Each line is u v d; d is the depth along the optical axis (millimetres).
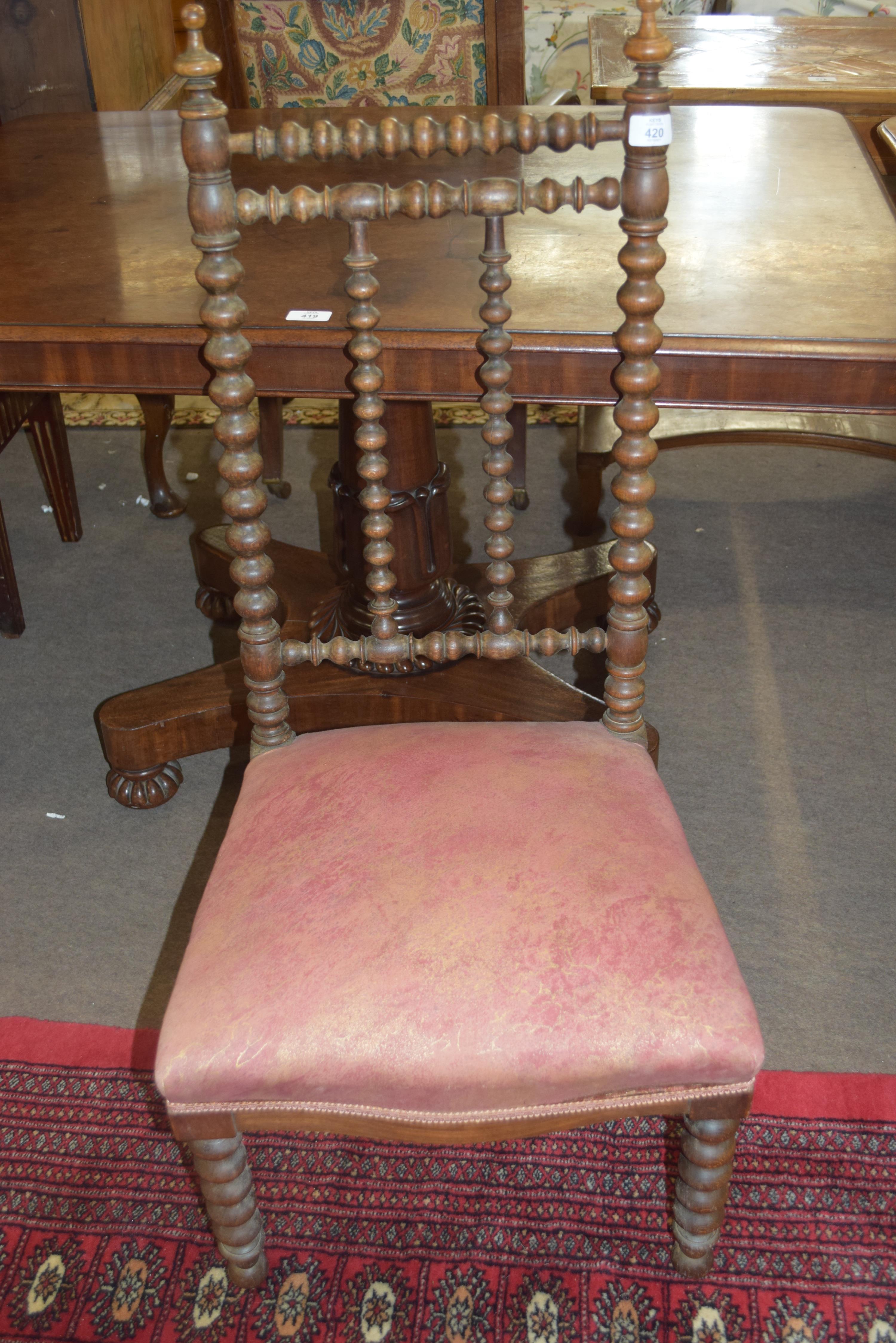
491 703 1829
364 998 1018
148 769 1887
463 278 1427
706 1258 1268
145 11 3004
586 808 1168
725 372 1256
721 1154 1125
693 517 2605
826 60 2686
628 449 1159
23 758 2039
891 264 1409
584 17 3938
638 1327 1255
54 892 1790
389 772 1222
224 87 2955
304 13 2168
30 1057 1546
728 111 1999
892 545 2500
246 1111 1067
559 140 1021
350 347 1139
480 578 2092
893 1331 1237
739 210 1577
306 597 2061
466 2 2115
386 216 1061
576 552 2158
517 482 2613
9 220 1675
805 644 2221
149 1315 1288
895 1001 1565
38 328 1334
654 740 1812
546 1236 1338
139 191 1776
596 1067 996
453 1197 1382
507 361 1208
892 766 1940
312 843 1150
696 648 2215
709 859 1779
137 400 3184
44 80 2572
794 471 2771
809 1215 1339
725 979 1036
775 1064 1492
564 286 1389
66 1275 1322
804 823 1840
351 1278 1309
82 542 2623
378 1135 1085
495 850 1122
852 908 1697
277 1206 1381
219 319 1078
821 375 1245
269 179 1753
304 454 2930
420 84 2225
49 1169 1424
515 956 1035
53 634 2332
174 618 2373
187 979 1062
